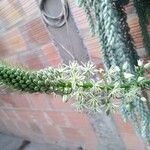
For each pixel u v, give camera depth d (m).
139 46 0.26
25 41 0.39
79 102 0.17
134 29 0.25
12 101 0.58
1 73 0.14
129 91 0.17
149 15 0.22
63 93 0.16
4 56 0.45
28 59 0.42
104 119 0.42
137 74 0.18
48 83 0.16
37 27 0.36
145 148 0.40
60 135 0.56
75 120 0.48
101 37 0.19
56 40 0.35
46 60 0.39
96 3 0.18
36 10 0.34
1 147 0.73
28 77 0.15
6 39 0.42
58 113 0.50
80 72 0.17
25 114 0.58
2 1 0.37
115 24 0.18
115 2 0.20
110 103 0.17
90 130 0.47
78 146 0.54
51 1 0.32
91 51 0.32
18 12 0.36
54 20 0.33
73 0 0.30
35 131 0.63
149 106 0.23
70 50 0.34
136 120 0.21
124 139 0.42
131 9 0.24
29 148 0.67
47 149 0.62
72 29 0.32
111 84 0.17
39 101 0.51
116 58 0.19
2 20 0.40
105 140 0.46
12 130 0.72
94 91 0.17
